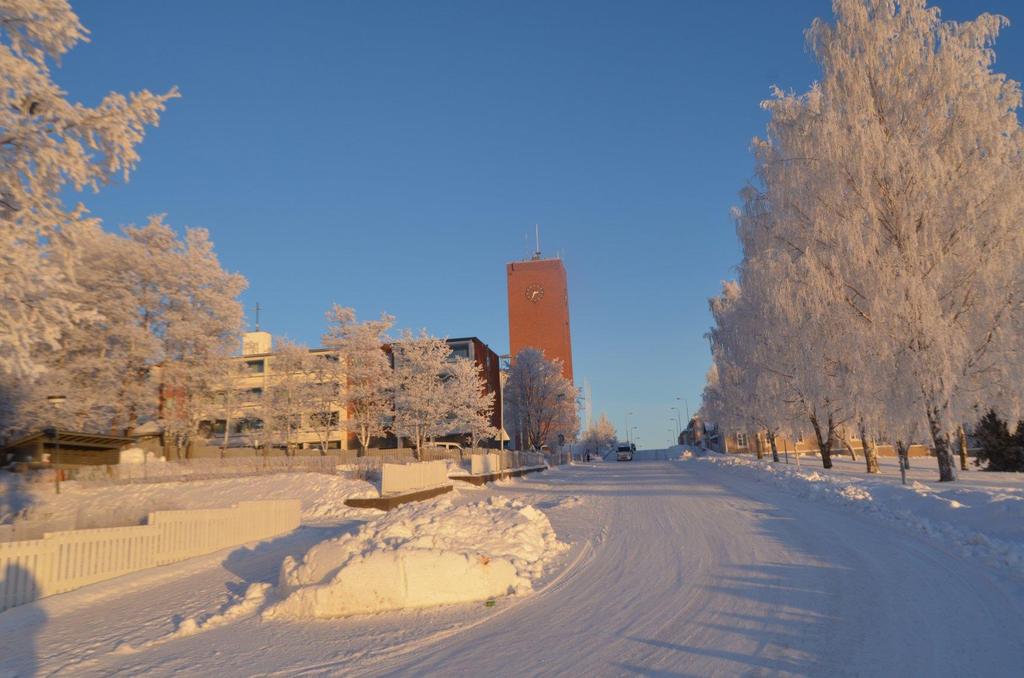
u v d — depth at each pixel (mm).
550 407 74438
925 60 23781
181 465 32125
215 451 39219
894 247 22953
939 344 21062
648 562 11039
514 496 28047
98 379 33344
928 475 29641
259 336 74062
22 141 10703
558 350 151750
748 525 14539
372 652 6984
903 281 21984
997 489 17047
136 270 35562
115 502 25969
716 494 22531
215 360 37562
